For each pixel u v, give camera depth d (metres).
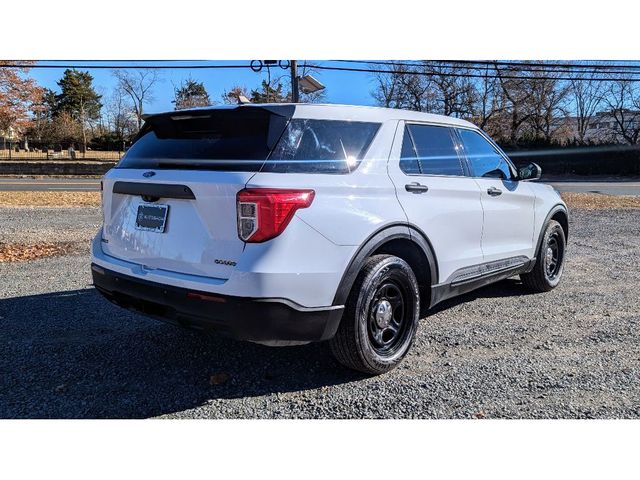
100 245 3.93
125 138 62.19
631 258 8.06
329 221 3.20
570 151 41.12
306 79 17.84
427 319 4.95
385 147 3.74
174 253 3.24
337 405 3.27
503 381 3.59
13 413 3.12
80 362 3.88
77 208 14.09
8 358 3.92
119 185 3.63
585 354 4.09
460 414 3.16
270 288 2.96
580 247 9.08
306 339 3.18
